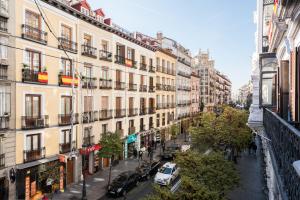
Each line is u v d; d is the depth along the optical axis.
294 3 5.48
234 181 13.57
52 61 18.61
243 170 24.78
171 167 20.39
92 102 22.77
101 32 23.98
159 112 37.81
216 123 25.61
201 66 73.31
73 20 20.53
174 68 44.16
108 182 19.77
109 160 24.98
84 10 22.12
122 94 27.45
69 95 20.19
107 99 25.11
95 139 22.97
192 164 13.95
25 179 16.16
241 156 31.22
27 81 16.44
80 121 21.09
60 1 19.66
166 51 39.47
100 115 23.64
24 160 16.20
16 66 15.88
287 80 9.00
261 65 13.95
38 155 17.22
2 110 15.15
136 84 30.41
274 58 13.47
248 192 18.66
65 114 19.80
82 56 21.44
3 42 15.14
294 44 7.09
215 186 12.54
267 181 16.30
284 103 8.98
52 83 18.59
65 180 19.27
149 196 11.17
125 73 28.06
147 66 33.41
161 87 38.16
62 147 19.28
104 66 24.36
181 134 47.12
